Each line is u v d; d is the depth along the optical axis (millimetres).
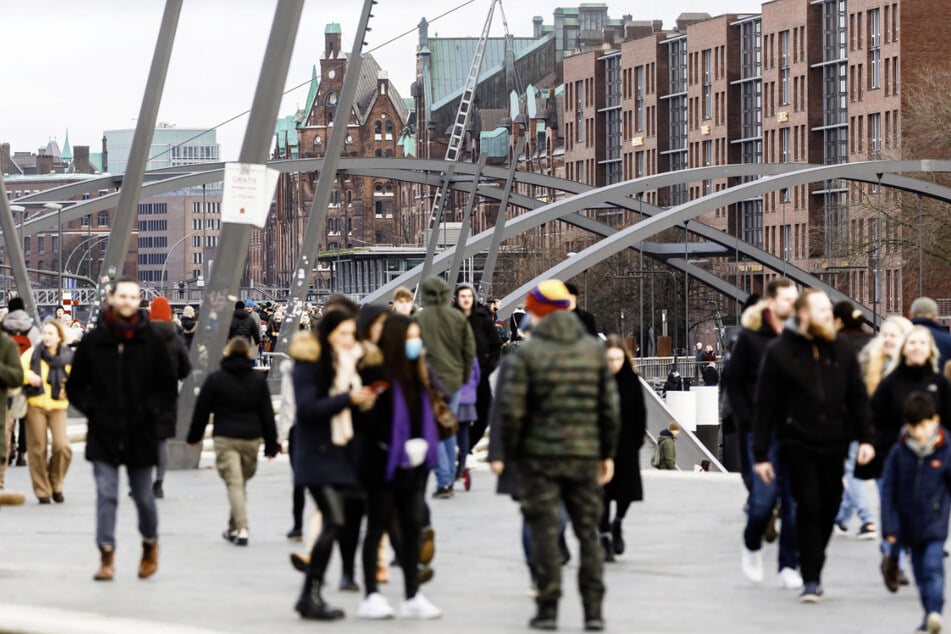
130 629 23484
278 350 86562
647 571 32469
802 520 28516
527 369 24500
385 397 25688
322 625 25094
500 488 27859
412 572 26031
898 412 31391
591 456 24531
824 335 28078
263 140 55000
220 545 35375
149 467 29703
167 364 29500
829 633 25562
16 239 78375
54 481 43938
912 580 31906
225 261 55031
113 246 70000
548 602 24781
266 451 35531
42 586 29297
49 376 43531
